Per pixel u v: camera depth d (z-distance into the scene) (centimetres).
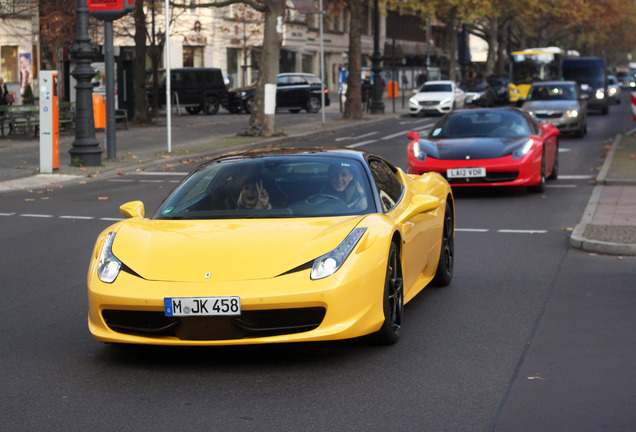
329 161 795
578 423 538
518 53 6369
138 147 2991
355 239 675
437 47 11994
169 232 703
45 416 563
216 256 661
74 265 1129
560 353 698
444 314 838
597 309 849
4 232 1412
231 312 628
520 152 1695
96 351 725
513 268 1067
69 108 3547
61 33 4328
